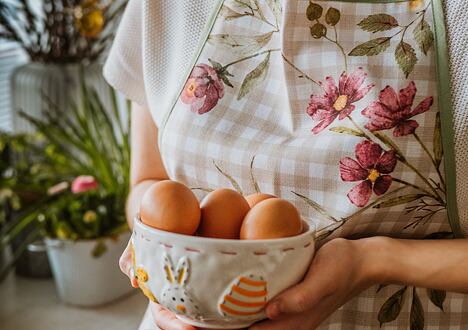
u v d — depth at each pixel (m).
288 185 0.66
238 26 0.72
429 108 0.63
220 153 0.69
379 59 0.65
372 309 0.69
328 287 0.52
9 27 2.00
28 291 1.91
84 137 1.90
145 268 0.50
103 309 1.82
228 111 0.71
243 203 0.52
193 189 0.73
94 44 2.13
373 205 0.64
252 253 0.47
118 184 1.88
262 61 0.70
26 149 2.04
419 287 0.62
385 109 0.63
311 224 0.53
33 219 1.89
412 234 0.67
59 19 1.99
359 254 0.57
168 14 0.75
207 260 0.47
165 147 0.74
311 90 0.67
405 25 0.65
